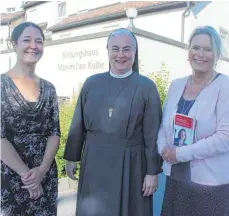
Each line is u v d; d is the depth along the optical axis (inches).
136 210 112.8
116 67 111.6
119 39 109.7
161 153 107.5
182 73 385.7
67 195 195.3
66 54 382.0
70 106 220.4
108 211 110.3
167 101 111.7
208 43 101.3
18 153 100.4
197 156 99.8
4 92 97.2
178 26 485.4
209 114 100.0
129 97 109.7
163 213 112.9
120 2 569.3
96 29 553.6
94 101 112.5
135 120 109.5
